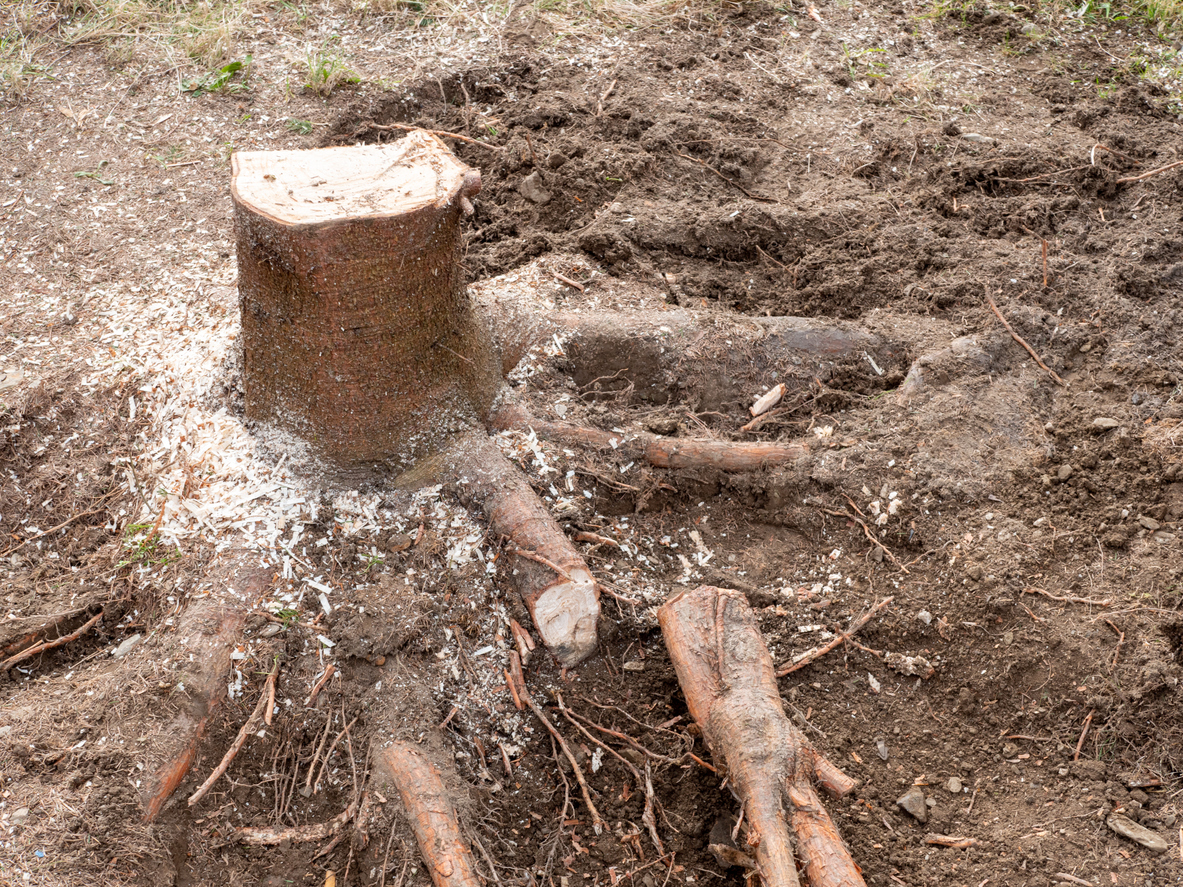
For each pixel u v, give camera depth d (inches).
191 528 95.6
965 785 93.5
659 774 93.0
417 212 91.7
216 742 90.7
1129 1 148.0
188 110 126.6
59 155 122.0
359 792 90.1
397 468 97.0
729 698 90.8
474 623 94.0
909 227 116.3
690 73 132.0
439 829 88.1
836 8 145.1
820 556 100.7
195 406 100.0
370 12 138.4
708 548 101.4
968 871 90.2
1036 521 100.3
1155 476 101.6
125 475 99.9
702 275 114.3
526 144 122.3
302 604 93.2
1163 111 129.8
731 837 90.4
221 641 91.8
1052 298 111.4
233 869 89.1
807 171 122.6
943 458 102.3
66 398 102.7
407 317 94.2
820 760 90.2
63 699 91.0
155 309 108.0
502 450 99.2
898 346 108.7
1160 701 93.7
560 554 94.0
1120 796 92.0
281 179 93.6
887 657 96.7
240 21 135.9
